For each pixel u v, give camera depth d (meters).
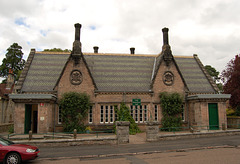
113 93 25.58
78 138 17.52
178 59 32.22
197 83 28.72
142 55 32.03
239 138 18.98
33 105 26.00
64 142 16.72
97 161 11.92
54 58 28.84
